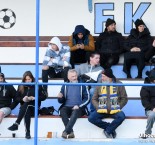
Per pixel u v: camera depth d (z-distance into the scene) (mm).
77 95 26500
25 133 26422
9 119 26766
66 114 26156
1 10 30828
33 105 26250
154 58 29266
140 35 29547
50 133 26562
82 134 26500
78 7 30812
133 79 28875
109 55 29469
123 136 26578
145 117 26672
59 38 30766
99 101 26219
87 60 29297
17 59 30609
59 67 28688
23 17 30844
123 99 26312
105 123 26219
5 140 25766
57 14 30828
